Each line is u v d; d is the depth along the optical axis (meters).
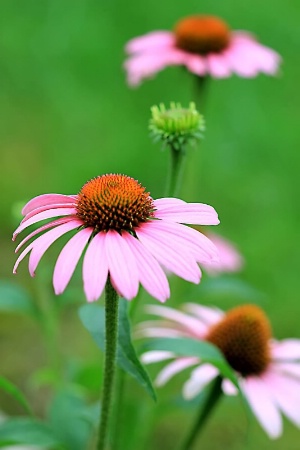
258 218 1.44
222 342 0.97
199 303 1.30
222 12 2.02
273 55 1.17
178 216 0.85
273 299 1.32
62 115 1.67
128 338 0.86
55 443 0.92
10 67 1.79
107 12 2.00
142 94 1.73
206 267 1.17
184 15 1.99
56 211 0.85
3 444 0.92
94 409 0.96
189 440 0.95
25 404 0.90
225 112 1.71
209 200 1.47
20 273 1.29
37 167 1.52
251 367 0.96
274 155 1.62
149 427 0.99
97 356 1.20
